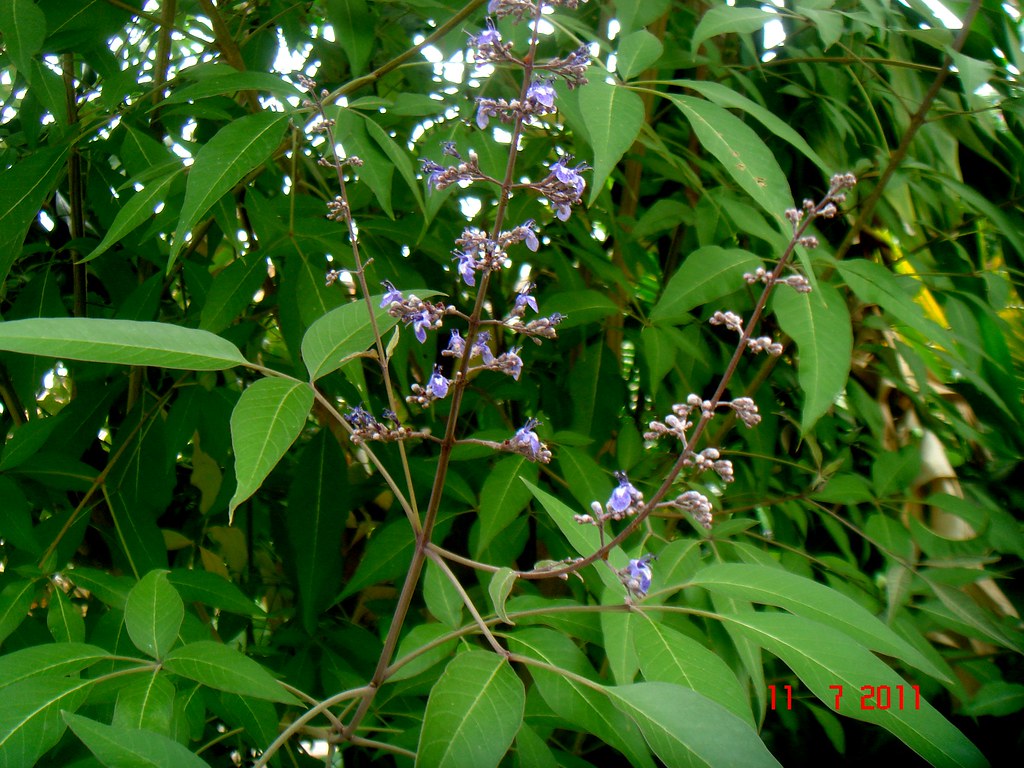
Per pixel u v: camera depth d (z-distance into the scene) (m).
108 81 0.51
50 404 0.78
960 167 0.68
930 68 0.53
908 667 0.52
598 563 0.38
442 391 0.34
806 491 0.57
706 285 0.45
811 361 0.40
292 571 0.61
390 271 0.53
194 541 0.70
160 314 0.66
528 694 0.45
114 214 0.56
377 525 0.69
